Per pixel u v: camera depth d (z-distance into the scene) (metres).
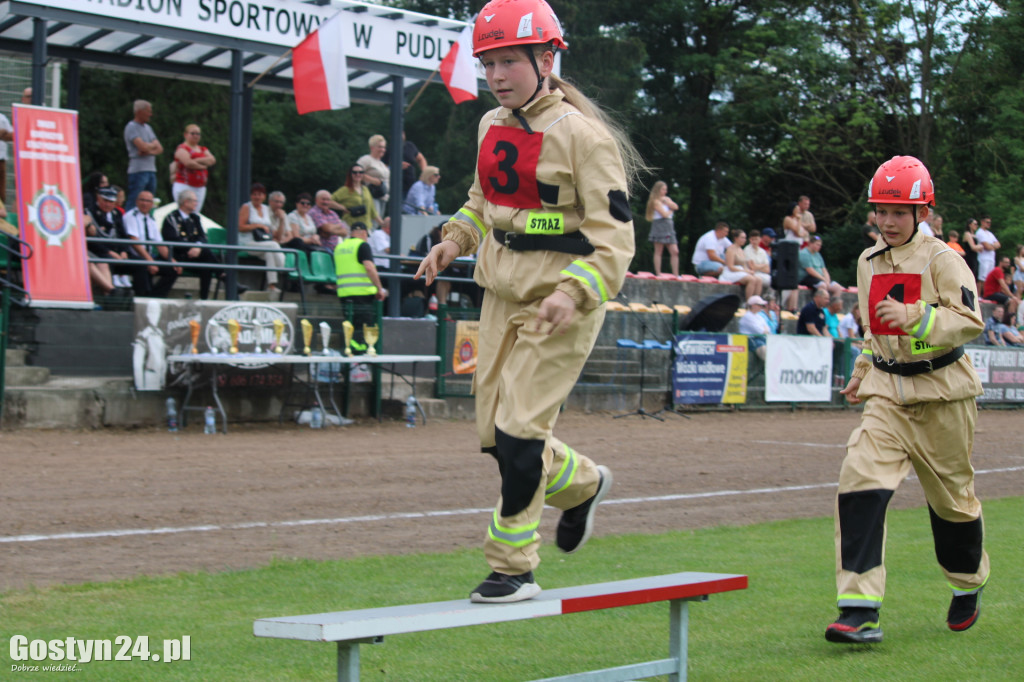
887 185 5.14
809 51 36.75
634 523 8.65
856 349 21.05
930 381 5.14
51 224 13.12
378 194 20.30
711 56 41.12
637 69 36.97
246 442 12.70
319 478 10.27
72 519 7.99
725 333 19.05
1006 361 22.05
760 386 19.50
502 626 5.61
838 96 37.47
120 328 13.94
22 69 22.56
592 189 3.96
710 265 22.78
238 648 4.98
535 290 4.08
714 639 5.30
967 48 35.88
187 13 15.95
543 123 4.04
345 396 15.33
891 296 5.17
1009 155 35.72
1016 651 5.05
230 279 16.42
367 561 6.88
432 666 4.80
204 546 7.30
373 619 3.39
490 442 4.30
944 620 5.67
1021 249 27.22
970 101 36.94
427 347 17.02
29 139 13.07
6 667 4.64
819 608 5.95
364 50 17.67
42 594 5.92
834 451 13.84
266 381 14.45
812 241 23.89
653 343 17.97
